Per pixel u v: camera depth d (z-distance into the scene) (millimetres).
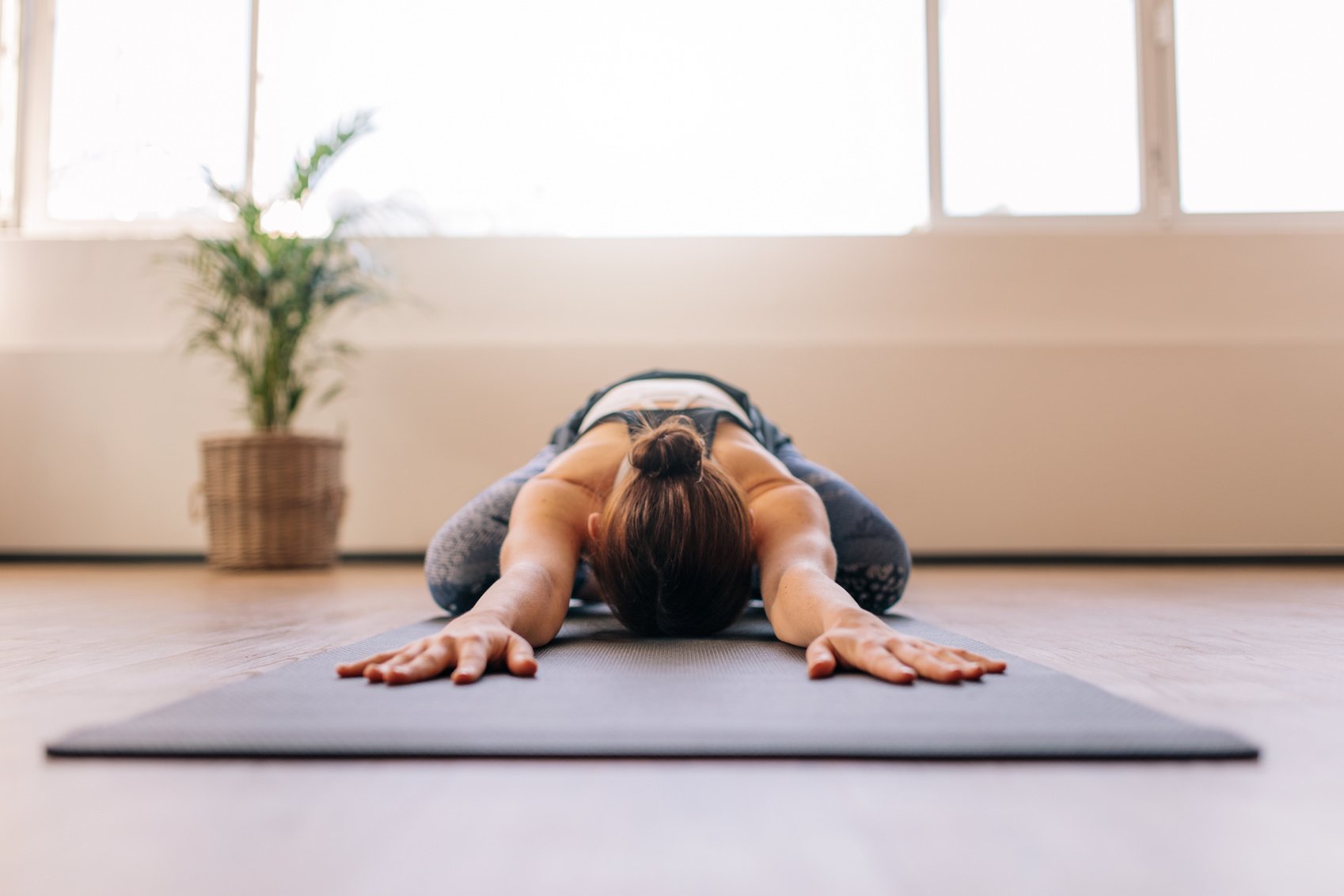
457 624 1105
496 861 527
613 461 1498
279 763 724
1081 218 3736
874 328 3643
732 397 1970
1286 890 492
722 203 3824
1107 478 3482
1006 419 3496
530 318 3664
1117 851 544
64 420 3607
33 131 3881
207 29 3877
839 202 3807
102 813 610
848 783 672
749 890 488
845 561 1775
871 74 3793
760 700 897
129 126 3893
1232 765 721
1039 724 803
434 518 3549
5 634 1532
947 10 3791
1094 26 3781
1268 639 1457
